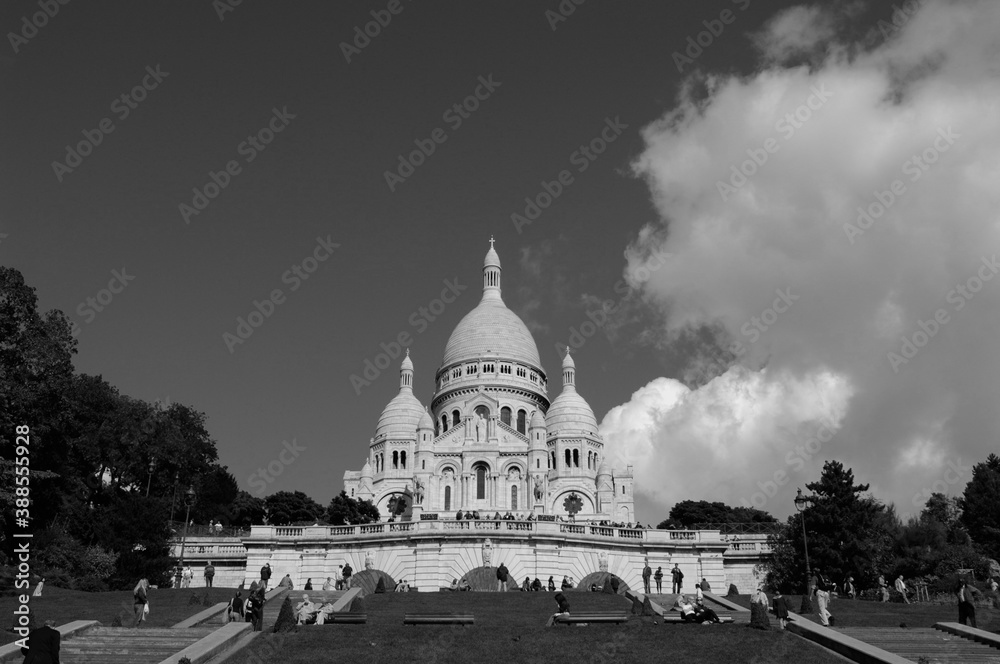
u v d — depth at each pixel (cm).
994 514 10581
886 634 4475
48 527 8325
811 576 7631
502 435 16988
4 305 7506
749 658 3775
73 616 5103
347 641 4028
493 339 18962
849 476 8588
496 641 4056
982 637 4291
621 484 17438
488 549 8444
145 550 8312
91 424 10062
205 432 12394
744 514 16612
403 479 17038
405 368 18938
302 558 8750
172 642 4031
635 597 6081
